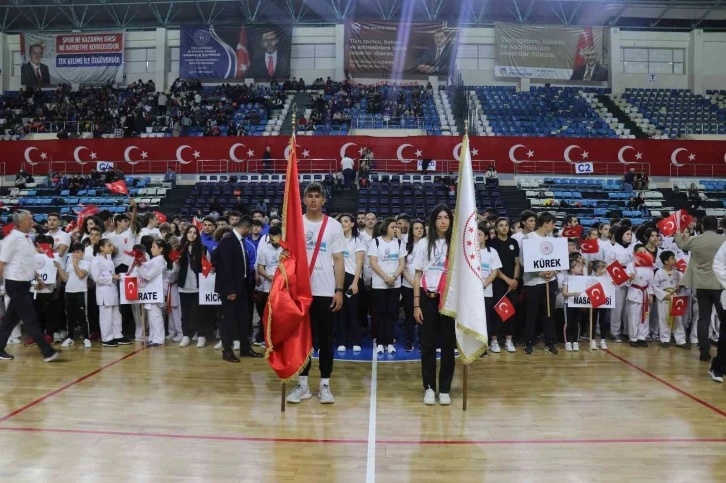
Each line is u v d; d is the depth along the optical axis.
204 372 5.72
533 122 21.92
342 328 7.09
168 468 3.37
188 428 4.06
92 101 23.08
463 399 4.55
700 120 22.58
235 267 6.21
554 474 3.31
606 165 18.72
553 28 24.19
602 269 7.03
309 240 4.70
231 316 6.22
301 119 21.47
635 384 5.32
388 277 6.69
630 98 23.86
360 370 5.94
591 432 4.02
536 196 17.47
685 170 18.73
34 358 6.34
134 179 18.16
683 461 3.52
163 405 4.61
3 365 5.99
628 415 4.41
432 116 22.20
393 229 6.95
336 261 4.74
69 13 24.39
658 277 7.21
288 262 4.50
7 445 3.73
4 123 22.23
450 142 18.52
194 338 7.55
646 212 15.97
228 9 24.36
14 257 6.05
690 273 6.35
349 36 24.03
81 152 18.83
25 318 6.09
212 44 24.09
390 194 16.45
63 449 3.66
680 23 24.75
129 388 5.11
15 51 25.25
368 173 17.41
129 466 3.40
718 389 5.16
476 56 24.73
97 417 4.30
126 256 7.66
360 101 23.11
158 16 24.06
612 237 7.82
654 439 3.89
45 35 24.64
